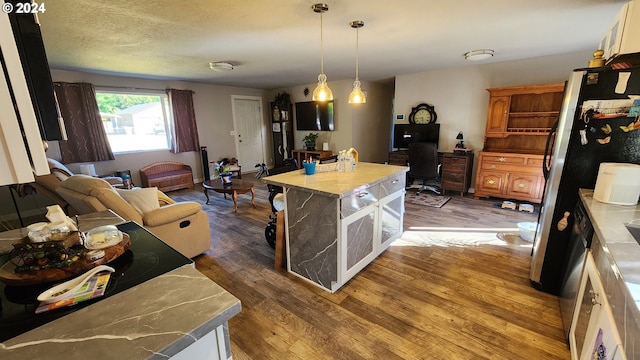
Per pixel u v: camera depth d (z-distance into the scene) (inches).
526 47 137.9
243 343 68.9
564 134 75.4
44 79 20.2
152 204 101.8
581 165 74.7
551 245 82.1
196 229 109.3
